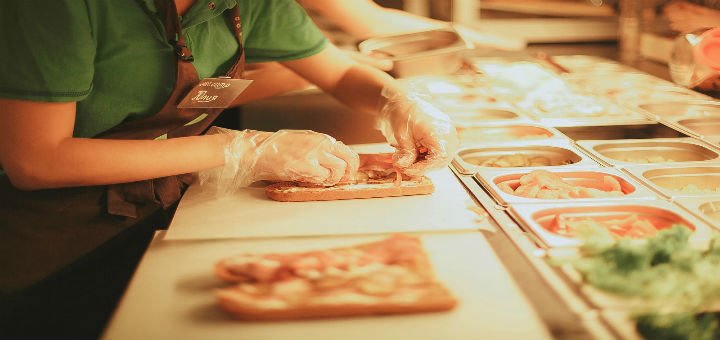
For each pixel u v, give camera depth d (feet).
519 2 9.77
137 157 4.55
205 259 3.95
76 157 4.36
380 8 8.41
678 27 7.39
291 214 4.63
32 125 4.21
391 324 3.22
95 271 4.84
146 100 4.82
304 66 5.99
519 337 3.11
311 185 4.97
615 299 3.35
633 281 3.45
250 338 3.14
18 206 4.75
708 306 3.23
